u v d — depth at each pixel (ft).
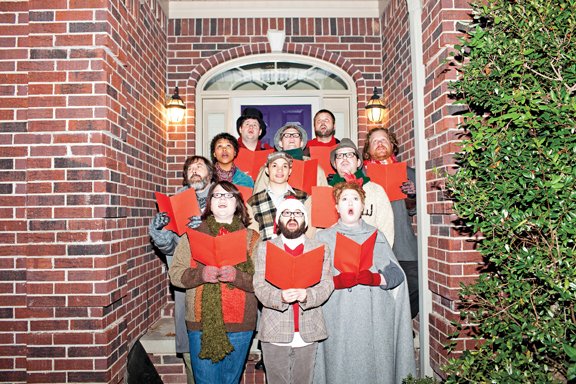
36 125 9.82
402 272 9.20
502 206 6.34
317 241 8.92
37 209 9.70
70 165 9.77
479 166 6.68
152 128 14.96
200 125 17.84
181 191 11.41
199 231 8.93
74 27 9.98
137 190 12.84
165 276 15.80
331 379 8.75
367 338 8.73
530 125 6.20
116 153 10.84
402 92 15.15
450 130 9.72
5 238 9.88
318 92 18.31
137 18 13.11
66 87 9.89
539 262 6.02
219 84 18.51
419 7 11.72
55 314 9.59
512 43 6.50
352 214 9.20
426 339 11.07
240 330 8.70
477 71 6.94
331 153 11.69
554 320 6.09
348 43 18.02
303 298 7.98
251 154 13.39
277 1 17.89
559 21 6.22
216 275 8.35
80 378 9.52
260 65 18.57
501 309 6.99
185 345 10.87
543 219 5.91
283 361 8.48
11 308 9.76
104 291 9.66
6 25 10.11
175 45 17.69
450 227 9.75
